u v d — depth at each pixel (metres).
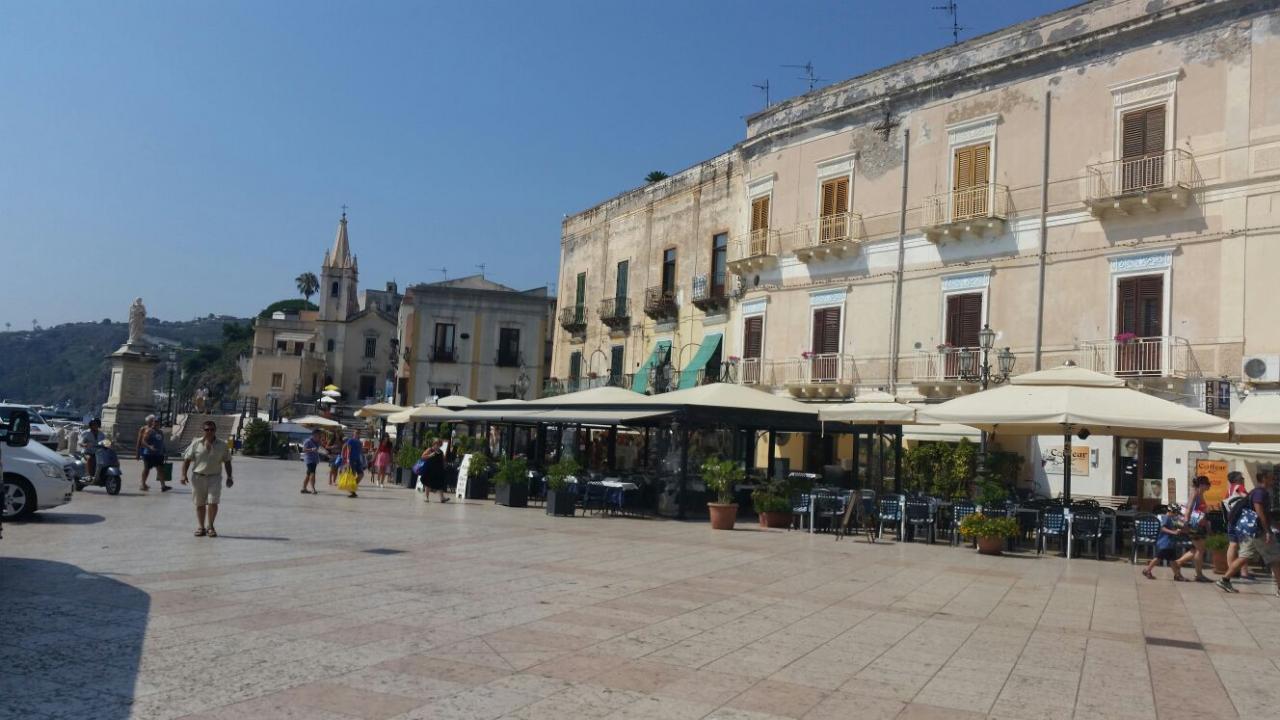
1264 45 21.66
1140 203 23.03
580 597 10.30
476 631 8.29
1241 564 13.33
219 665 6.80
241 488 26.55
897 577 13.31
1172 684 7.56
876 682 7.20
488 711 5.99
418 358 54.72
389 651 7.42
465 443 31.31
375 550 13.51
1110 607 11.48
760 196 34.06
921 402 27.30
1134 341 23.08
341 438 39.78
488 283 60.41
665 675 7.09
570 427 32.03
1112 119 24.14
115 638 7.46
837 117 31.12
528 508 23.34
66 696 5.91
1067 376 17.92
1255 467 21.09
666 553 14.86
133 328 41.28
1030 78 25.98
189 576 10.52
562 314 46.59
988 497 18.80
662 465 26.16
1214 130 22.30
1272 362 20.83
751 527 20.72
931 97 28.42
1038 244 25.42
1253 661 8.61
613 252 43.75
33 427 29.89
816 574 13.21
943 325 27.47
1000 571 14.64
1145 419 15.91
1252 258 21.45
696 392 23.44
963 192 27.00
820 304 31.19
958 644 8.77
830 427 24.47
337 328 93.38
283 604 9.10
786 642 8.48
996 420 16.92
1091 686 7.38
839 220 30.66
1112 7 24.44
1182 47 22.97
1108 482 23.28
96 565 11.10
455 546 14.48
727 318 35.81
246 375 100.50
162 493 23.27
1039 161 25.55
